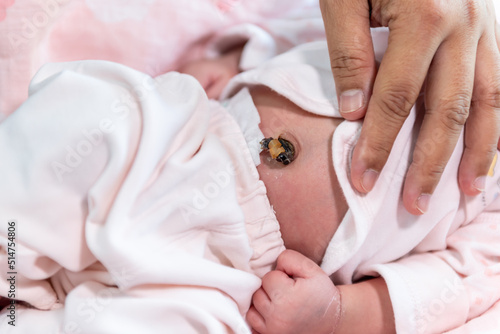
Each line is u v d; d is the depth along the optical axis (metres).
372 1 0.42
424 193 0.42
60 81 0.40
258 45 0.51
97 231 0.39
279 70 0.46
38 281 0.41
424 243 0.47
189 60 0.53
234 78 0.47
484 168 0.44
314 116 0.45
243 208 0.43
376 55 0.45
